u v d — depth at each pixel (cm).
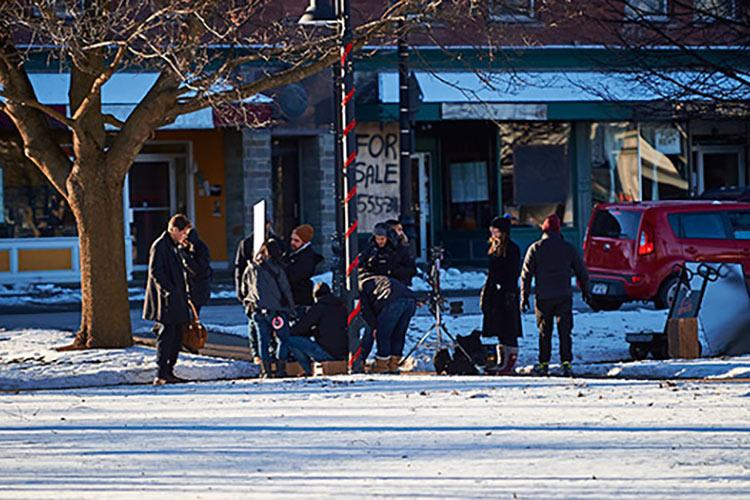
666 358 4378
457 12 4541
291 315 4000
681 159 8600
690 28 5262
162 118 4484
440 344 4144
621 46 5931
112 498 1992
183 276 3878
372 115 7881
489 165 8481
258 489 2052
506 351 4116
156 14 4134
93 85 4403
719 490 1977
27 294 7144
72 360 4225
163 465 2295
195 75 4288
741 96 5081
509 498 1933
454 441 2488
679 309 4447
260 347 3934
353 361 3916
